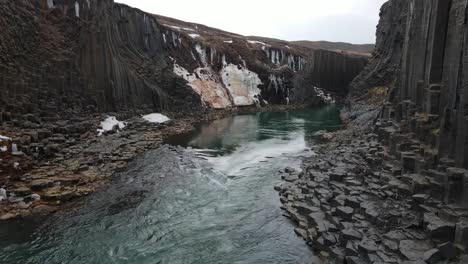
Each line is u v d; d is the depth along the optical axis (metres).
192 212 20.28
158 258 15.54
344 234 14.74
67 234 17.41
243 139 41.94
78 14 42.38
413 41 24.38
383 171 19.58
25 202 20.11
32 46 34.69
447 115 15.48
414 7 24.17
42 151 25.98
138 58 57.47
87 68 41.22
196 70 74.00
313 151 34.38
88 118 38.12
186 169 28.47
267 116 65.31
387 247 13.29
